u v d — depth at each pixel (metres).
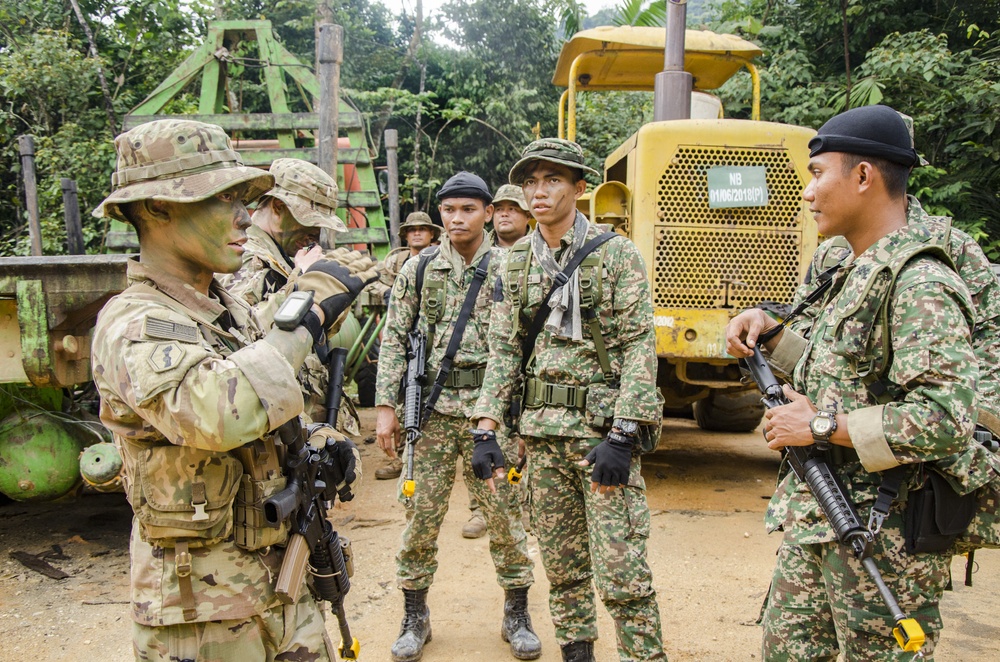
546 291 2.51
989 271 2.41
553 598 2.63
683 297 4.69
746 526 4.33
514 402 2.67
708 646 2.97
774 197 4.67
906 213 1.95
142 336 1.47
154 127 1.61
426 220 5.84
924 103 8.73
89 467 3.58
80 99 9.64
